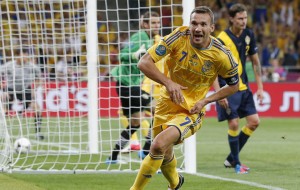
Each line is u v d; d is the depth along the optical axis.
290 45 54.56
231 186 16.17
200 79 13.45
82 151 23.86
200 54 13.18
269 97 44.06
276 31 55.41
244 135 20.25
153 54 13.02
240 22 19.19
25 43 27.53
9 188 15.22
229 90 13.62
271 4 56.34
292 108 43.97
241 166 19.44
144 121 23.58
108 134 29.61
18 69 27.20
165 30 23.95
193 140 19.03
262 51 52.44
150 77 13.01
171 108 13.60
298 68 47.69
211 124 39.28
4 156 18.88
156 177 17.72
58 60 33.97
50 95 37.38
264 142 29.11
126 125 22.42
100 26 34.62
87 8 22.77
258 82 20.31
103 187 15.92
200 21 12.72
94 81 23.38
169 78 13.67
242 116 20.17
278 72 47.56
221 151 25.66
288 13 56.09
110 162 20.64
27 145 22.39
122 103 21.97
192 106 13.49
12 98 26.44
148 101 21.83
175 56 13.28
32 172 18.66
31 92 27.44
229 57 13.33
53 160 21.66
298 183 17.06
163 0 40.91
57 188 15.62
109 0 23.50
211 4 55.59
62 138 28.25
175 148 23.00
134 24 23.55
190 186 16.16
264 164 21.42
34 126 27.17
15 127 25.84
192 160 19.05
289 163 21.69
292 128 36.44
